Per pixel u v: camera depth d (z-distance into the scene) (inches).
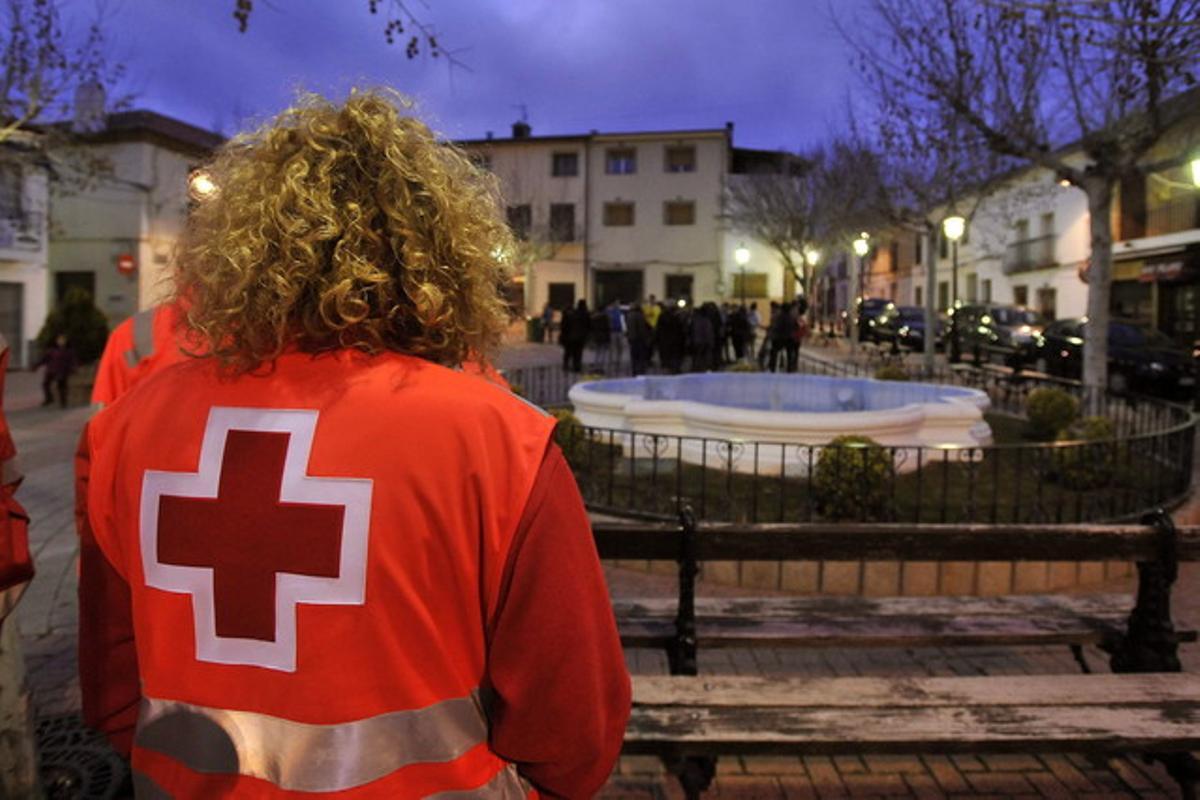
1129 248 987.9
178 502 42.3
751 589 189.6
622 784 114.0
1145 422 347.6
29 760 85.0
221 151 49.8
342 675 39.7
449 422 41.5
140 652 43.7
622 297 1680.6
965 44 435.8
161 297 51.1
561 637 41.8
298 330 43.7
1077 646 140.2
